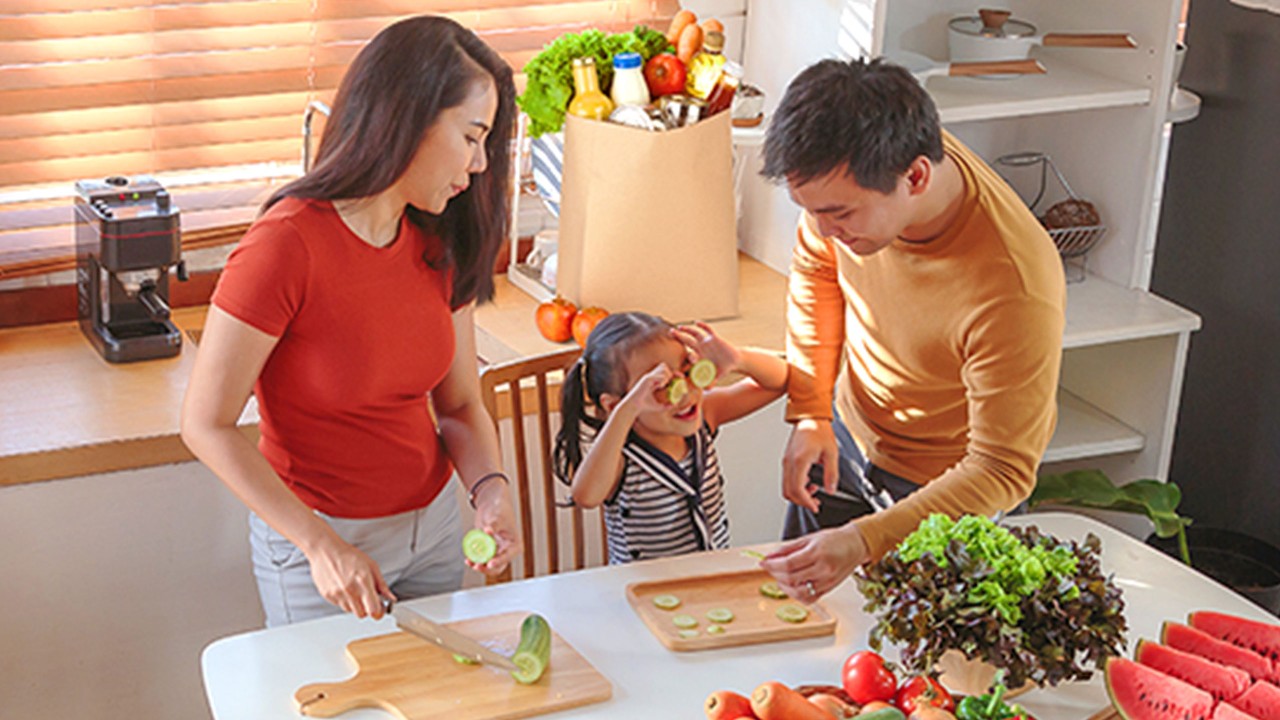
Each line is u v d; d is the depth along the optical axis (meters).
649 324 2.07
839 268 2.04
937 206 1.78
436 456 1.96
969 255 1.80
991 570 1.48
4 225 2.53
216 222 2.69
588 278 2.59
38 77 2.49
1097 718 1.59
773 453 2.77
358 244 1.73
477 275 1.88
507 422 2.53
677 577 1.84
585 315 2.56
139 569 2.34
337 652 1.67
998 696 1.42
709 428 2.23
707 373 2.02
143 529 2.31
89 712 2.39
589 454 2.02
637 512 2.12
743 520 2.80
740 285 2.91
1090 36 2.65
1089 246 2.92
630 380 2.05
